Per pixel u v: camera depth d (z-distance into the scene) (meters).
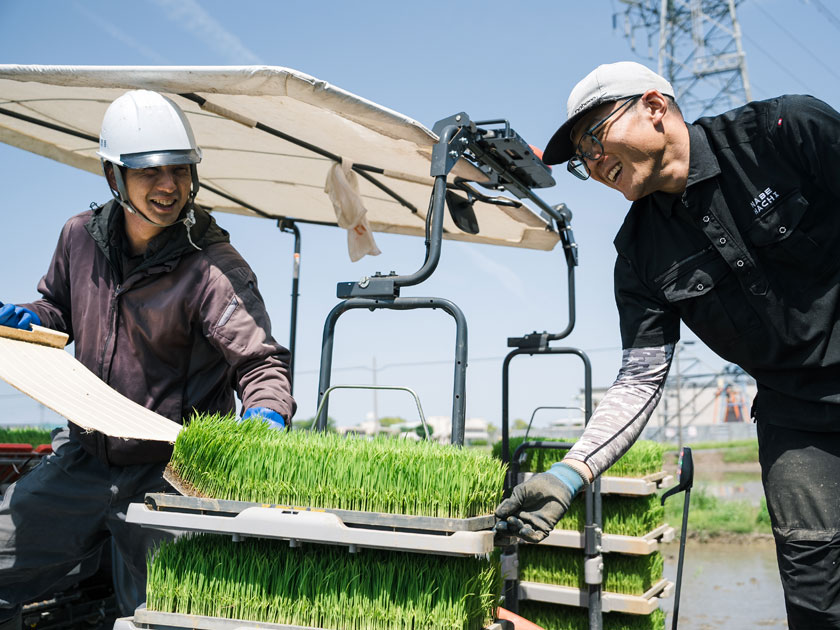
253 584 1.60
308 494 1.56
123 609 2.39
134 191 2.10
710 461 34.59
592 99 1.74
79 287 2.32
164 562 1.67
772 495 1.90
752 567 8.91
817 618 1.77
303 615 1.56
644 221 1.96
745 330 1.85
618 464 3.63
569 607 3.52
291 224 4.25
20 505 2.23
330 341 2.16
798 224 1.73
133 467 2.22
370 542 1.45
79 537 2.27
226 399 2.46
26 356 1.93
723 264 1.84
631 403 1.86
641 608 3.39
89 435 2.16
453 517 1.47
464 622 1.47
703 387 39.44
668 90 1.80
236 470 1.62
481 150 2.49
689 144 1.79
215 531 1.55
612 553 3.58
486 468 1.61
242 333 2.20
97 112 2.83
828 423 1.81
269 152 3.23
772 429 1.94
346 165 3.22
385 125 2.23
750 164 1.76
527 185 3.02
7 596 2.25
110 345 2.27
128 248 2.29
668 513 12.99
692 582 7.86
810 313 1.77
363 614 1.52
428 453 1.56
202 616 1.60
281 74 2.06
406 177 3.26
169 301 2.22
